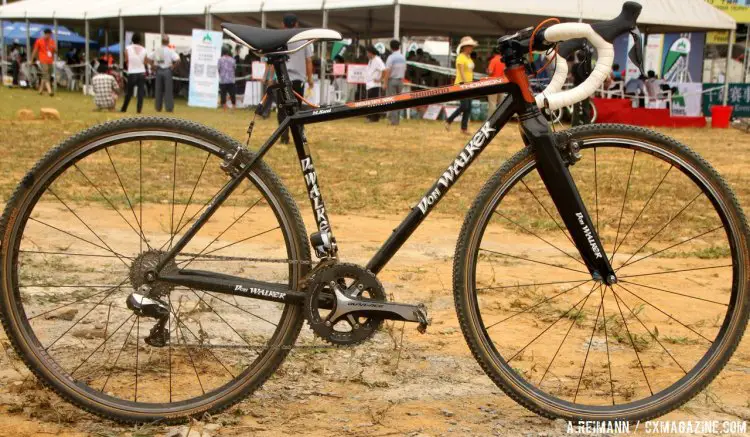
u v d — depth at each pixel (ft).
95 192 25.07
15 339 8.96
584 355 12.16
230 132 47.44
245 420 9.37
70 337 11.65
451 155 42.73
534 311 14.34
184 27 117.80
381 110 9.21
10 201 8.91
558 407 9.48
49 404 9.48
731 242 9.59
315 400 10.03
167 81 75.97
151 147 36.04
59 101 86.63
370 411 9.70
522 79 9.23
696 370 9.67
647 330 12.67
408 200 26.94
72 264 15.66
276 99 9.30
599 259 9.56
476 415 9.80
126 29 125.39
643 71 9.02
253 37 9.04
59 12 112.16
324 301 9.14
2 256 8.89
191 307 12.70
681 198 28.55
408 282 15.97
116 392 9.87
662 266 18.26
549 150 9.32
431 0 70.79
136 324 12.25
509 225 22.58
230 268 14.55
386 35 105.70
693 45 93.40
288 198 9.21
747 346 12.80
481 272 17.07
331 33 9.02
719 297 15.83
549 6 73.77
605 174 33.58
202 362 10.93
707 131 72.74
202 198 24.94
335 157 40.09
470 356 11.82
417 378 10.90
